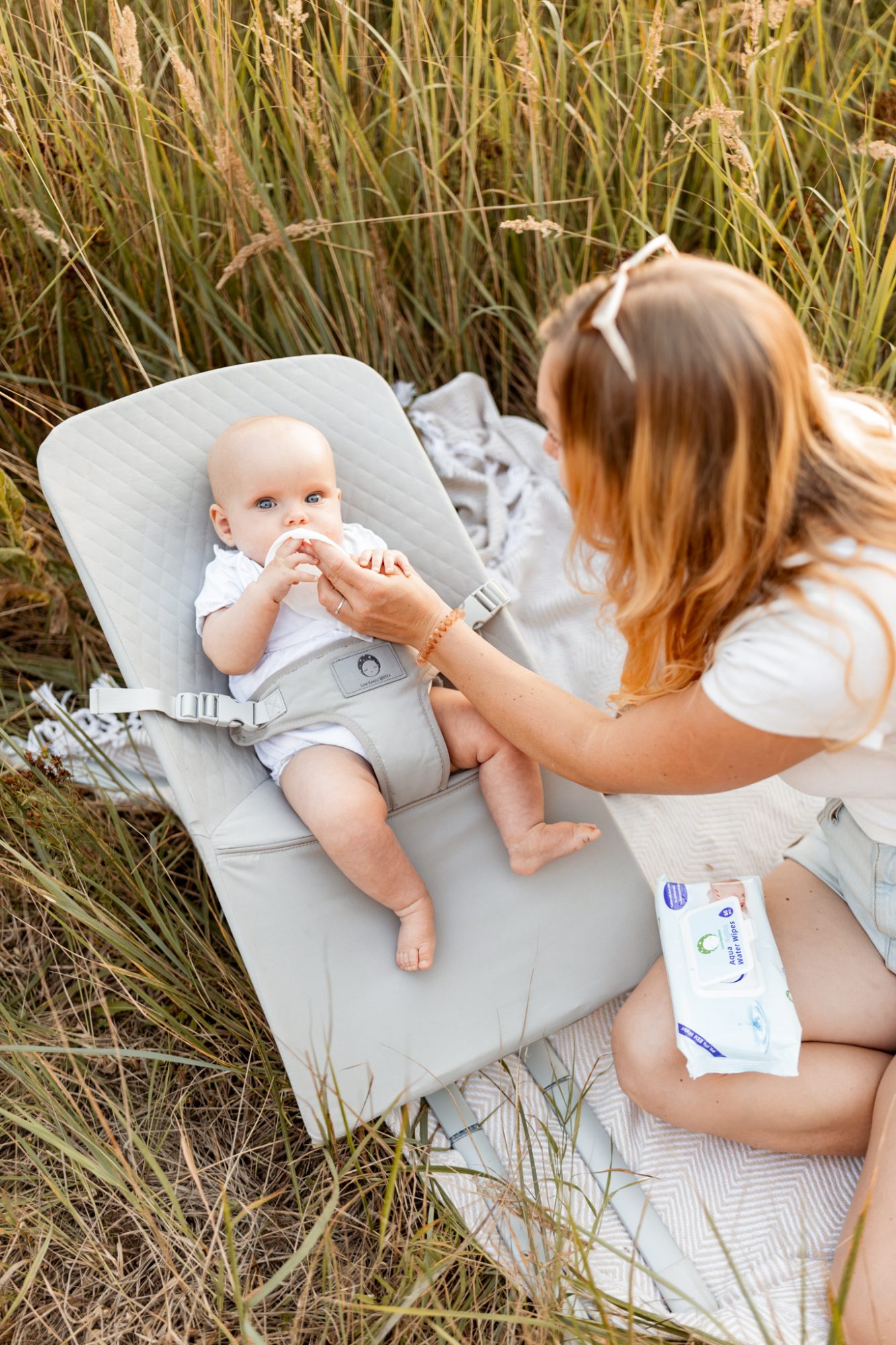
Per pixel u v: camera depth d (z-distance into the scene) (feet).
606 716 5.13
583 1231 5.52
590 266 8.51
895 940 5.31
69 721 6.99
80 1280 5.66
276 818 5.81
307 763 5.70
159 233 7.35
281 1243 5.82
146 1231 5.66
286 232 7.36
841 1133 5.49
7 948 7.00
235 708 5.77
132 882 6.74
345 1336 5.11
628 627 4.65
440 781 5.99
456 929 5.99
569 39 8.30
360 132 7.73
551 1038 6.38
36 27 7.39
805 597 4.04
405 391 8.87
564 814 6.17
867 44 8.15
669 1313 5.30
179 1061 6.00
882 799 4.86
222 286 8.11
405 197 8.48
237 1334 5.38
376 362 8.80
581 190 8.50
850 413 4.43
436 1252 5.42
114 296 8.05
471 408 9.00
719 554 4.08
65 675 7.91
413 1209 5.80
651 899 6.18
